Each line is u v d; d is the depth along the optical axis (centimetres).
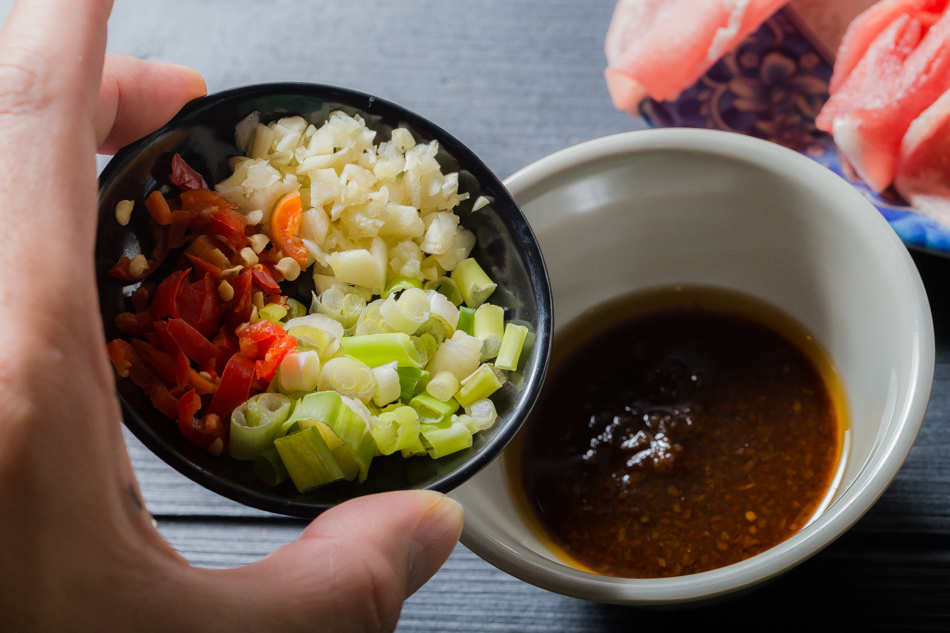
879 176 47
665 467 44
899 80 48
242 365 40
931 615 43
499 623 44
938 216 46
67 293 35
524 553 40
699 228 46
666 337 47
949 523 44
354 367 40
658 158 45
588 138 51
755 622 44
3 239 35
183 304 40
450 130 51
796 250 45
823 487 44
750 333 47
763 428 45
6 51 36
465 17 54
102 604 35
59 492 35
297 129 41
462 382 41
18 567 35
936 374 46
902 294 41
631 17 51
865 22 49
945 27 48
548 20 53
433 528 38
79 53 36
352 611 37
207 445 39
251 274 40
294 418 39
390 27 54
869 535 44
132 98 42
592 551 44
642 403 46
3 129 35
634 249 47
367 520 38
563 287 47
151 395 39
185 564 36
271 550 46
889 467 39
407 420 40
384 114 41
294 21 54
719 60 50
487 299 43
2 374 34
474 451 40
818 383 45
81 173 35
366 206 42
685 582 39
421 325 41
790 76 50
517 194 44
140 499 36
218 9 54
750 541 43
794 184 44
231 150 41
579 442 45
